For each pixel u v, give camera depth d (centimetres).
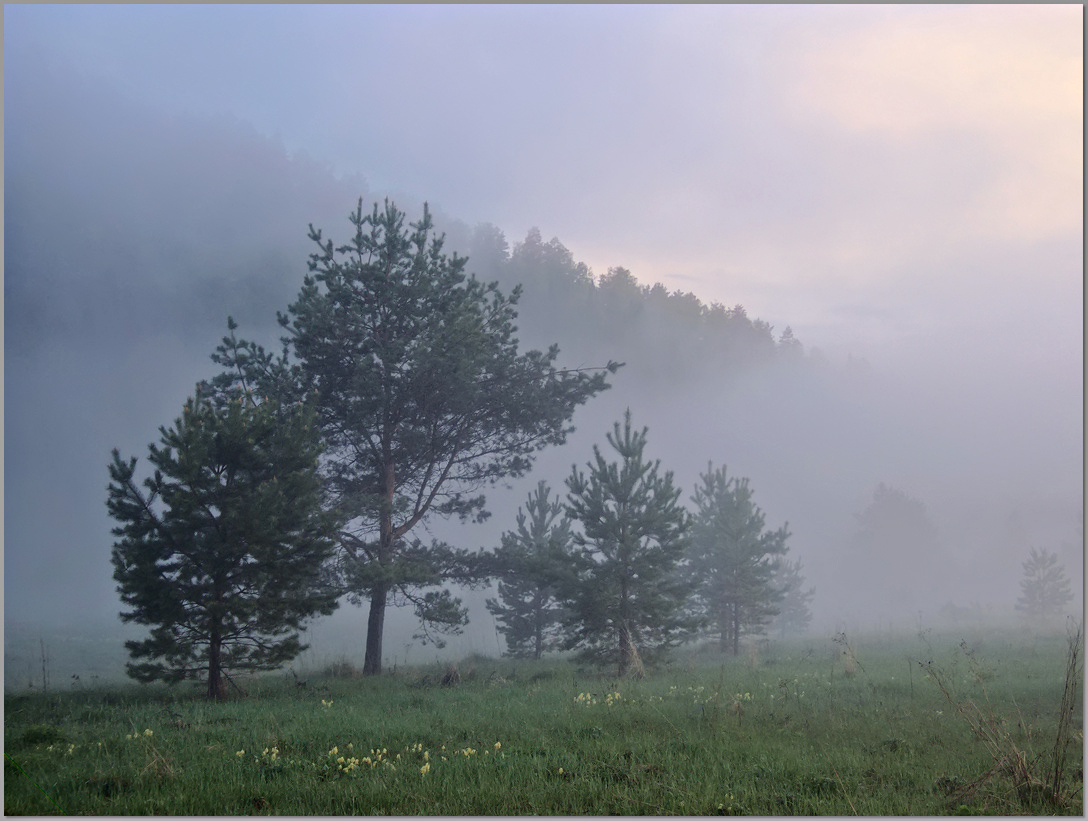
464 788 793
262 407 1817
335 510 1906
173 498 1641
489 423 2680
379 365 2433
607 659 2061
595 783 805
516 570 2600
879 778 839
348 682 1986
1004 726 1009
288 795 786
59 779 848
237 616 1680
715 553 2948
